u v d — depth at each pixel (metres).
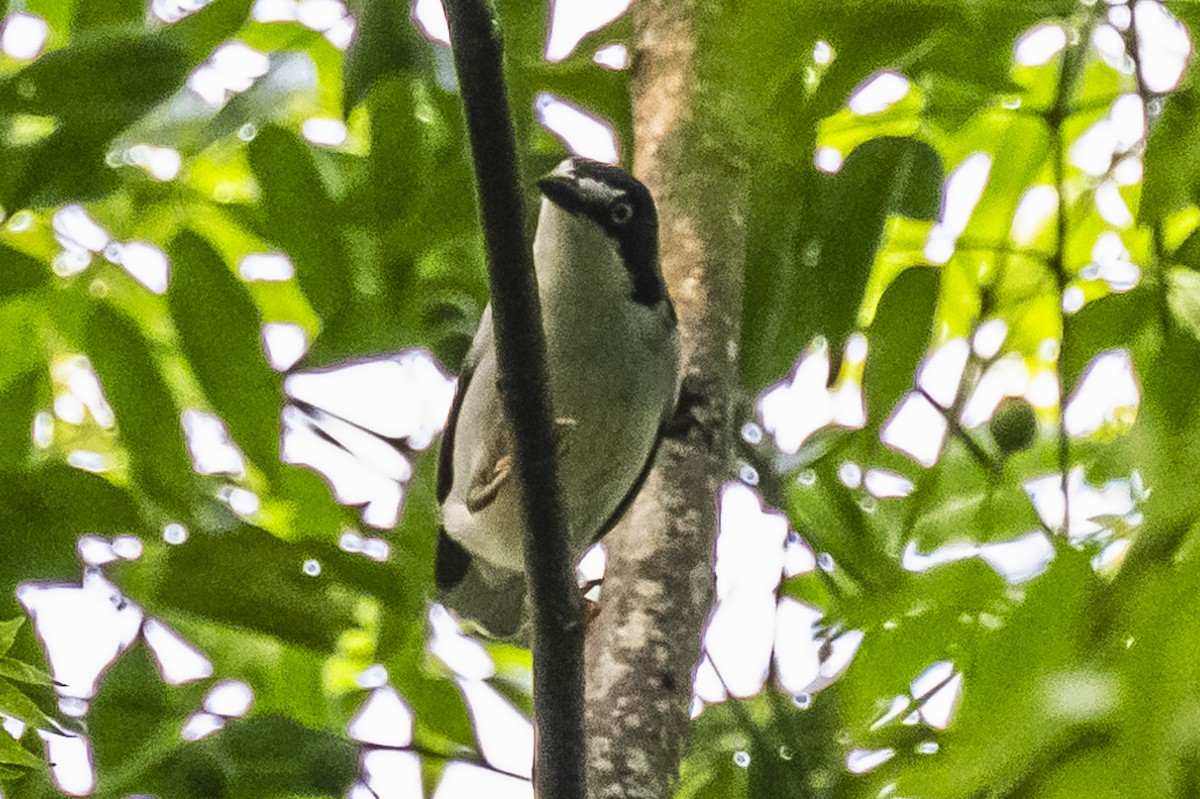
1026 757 6.43
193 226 8.43
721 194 8.05
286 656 8.52
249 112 7.85
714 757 8.00
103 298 8.12
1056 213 9.09
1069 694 6.41
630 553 7.52
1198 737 6.21
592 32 8.58
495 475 7.75
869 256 7.80
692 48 8.24
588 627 7.61
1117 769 6.28
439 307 8.59
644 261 7.73
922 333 8.41
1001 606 7.36
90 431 9.22
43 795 7.74
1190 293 7.59
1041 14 8.16
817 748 7.30
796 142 7.89
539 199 8.59
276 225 8.09
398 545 8.52
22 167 7.61
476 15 5.06
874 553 8.54
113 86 7.58
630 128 8.48
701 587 7.42
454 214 8.13
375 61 7.29
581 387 7.71
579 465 7.84
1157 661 6.35
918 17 7.70
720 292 8.00
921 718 7.32
